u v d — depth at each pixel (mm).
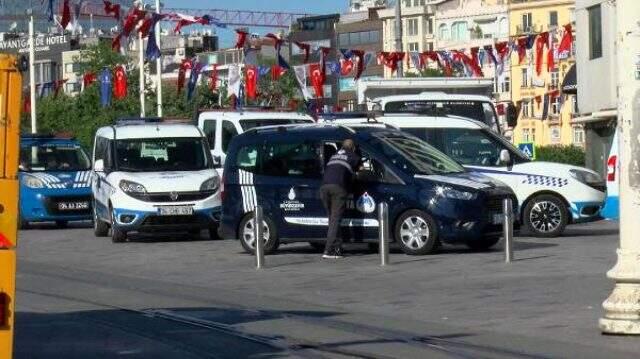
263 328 15695
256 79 43969
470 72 39906
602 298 17094
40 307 18047
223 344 14492
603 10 49438
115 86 45906
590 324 15008
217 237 31312
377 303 17906
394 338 14633
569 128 95312
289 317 16656
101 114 69938
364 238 24156
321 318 16516
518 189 28266
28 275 23125
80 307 18016
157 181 30344
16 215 9344
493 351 13516
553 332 14602
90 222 41594
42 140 38375
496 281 19531
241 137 25891
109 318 16781
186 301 18656
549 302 16984
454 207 23531
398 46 49156
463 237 23547
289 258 24703
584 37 51688
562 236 28547
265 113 33875
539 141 97312
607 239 27156
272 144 25453
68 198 37125
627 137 13758
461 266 21828
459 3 116812
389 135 24906
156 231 32500
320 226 24703
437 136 28438
